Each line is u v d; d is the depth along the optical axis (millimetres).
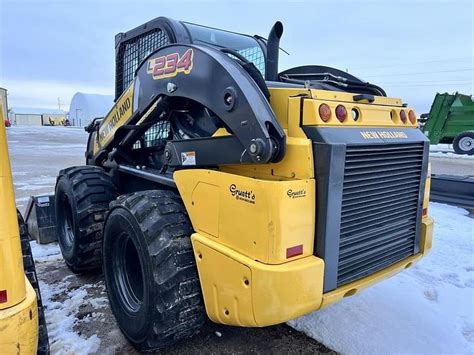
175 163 2520
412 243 2564
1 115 1518
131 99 3041
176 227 2291
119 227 2570
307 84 2223
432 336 2686
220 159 2164
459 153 15164
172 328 2223
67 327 2820
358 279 2156
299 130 1936
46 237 4625
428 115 15484
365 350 2529
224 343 2617
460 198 6738
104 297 3289
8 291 1566
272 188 1786
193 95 2328
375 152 2133
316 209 1920
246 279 1880
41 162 12805
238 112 2006
